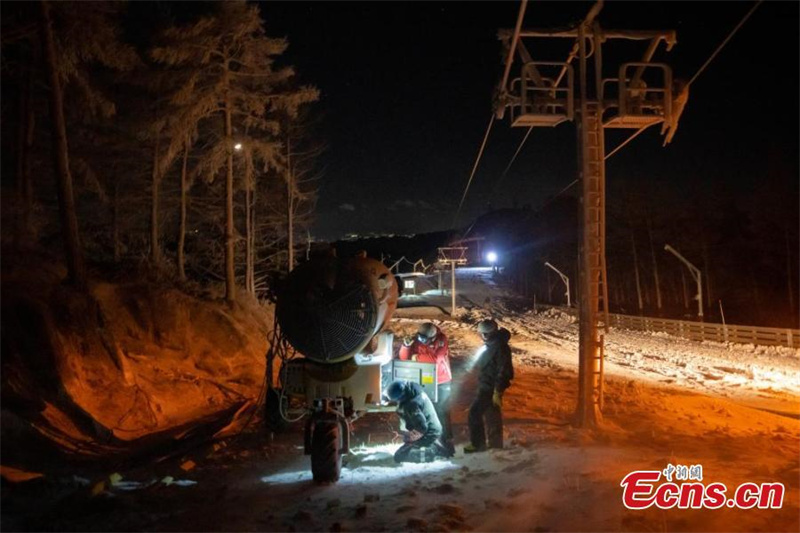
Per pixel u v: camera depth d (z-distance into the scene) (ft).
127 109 98.73
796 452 33.50
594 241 38.27
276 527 20.21
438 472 27.89
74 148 92.84
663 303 294.46
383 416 44.09
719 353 122.21
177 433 45.42
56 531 20.17
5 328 45.03
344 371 30.91
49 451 35.76
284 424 35.83
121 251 118.93
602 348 38.52
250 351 76.28
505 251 469.98
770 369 96.58
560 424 39.11
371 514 21.27
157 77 87.66
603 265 38.50
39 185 98.07
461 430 38.19
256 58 89.10
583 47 37.22
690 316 235.40
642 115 37.81
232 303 88.79
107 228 121.70
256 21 85.56
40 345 46.03
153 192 106.01
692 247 267.18
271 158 91.04
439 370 32.58
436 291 338.13
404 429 31.24
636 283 293.43
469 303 281.95
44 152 92.07
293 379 31.40
